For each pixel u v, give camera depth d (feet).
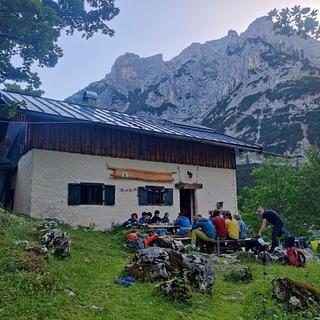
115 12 69.51
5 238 27.63
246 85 453.58
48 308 18.93
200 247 45.29
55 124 59.16
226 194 77.97
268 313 22.61
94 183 61.16
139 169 66.59
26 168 59.21
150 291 24.04
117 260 34.22
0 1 50.83
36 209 55.62
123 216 63.10
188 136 70.74
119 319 19.42
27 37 54.60
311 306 23.71
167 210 68.54
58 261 28.50
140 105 558.97
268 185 132.57
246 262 40.24
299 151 303.48
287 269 36.78
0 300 18.94
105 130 64.08
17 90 75.31
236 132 389.39
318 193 114.21
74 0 66.18
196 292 25.23
